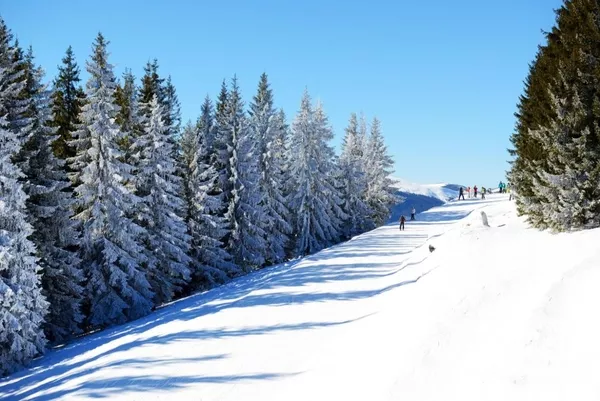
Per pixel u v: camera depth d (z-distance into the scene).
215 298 18.95
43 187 16.66
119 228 20.22
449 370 6.13
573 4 14.08
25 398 9.23
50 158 17.95
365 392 6.43
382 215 55.59
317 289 15.91
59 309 17.92
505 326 6.67
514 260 10.95
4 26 16.00
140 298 20.75
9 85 15.93
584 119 12.39
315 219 41.22
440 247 16.48
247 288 19.58
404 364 6.68
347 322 11.23
